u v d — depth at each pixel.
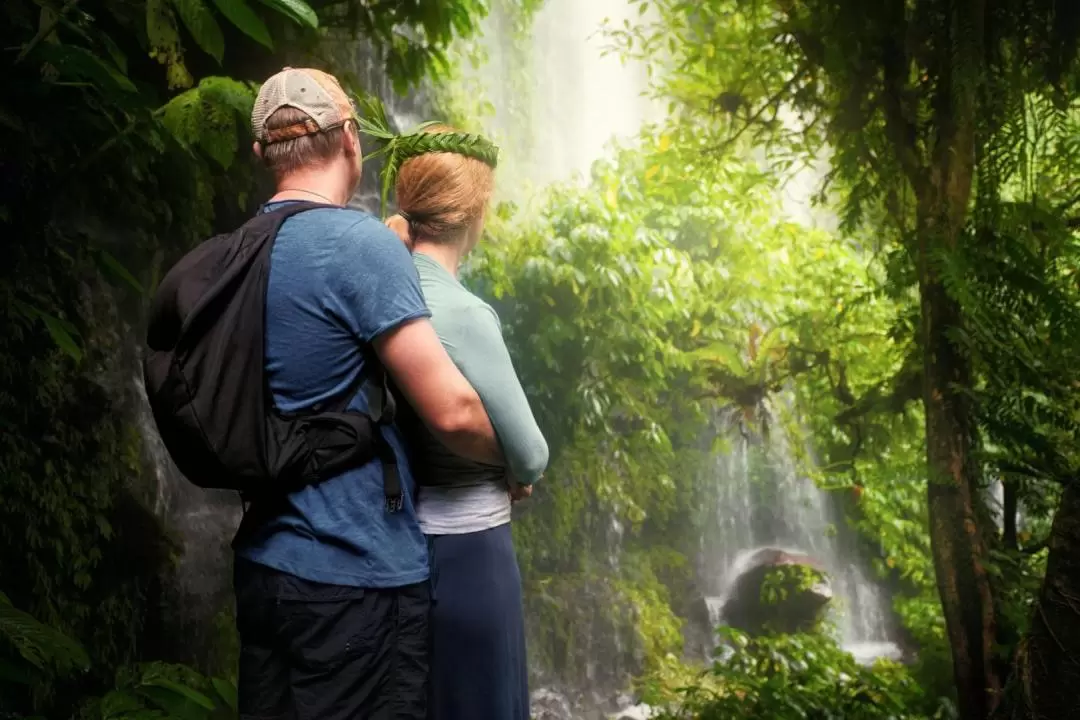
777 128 5.06
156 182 4.30
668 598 8.39
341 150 1.50
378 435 1.40
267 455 1.30
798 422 8.08
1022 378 3.49
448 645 1.56
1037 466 3.30
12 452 3.49
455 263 1.65
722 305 7.35
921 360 4.59
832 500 9.63
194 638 4.71
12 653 2.10
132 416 4.60
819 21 4.37
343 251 1.37
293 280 1.36
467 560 1.58
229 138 3.32
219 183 5.10
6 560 3.46
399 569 1.37
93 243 3.93
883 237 4.83
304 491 1.35
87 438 4.02
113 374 4.29
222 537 5.22
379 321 1.35
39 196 3.41
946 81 3.80
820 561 9.09
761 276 7.41
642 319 7.22
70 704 3.46
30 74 2.98
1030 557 4.18
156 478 4.75
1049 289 3.54
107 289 4.23
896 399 4.79
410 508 1.41
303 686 1.34
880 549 9.52
